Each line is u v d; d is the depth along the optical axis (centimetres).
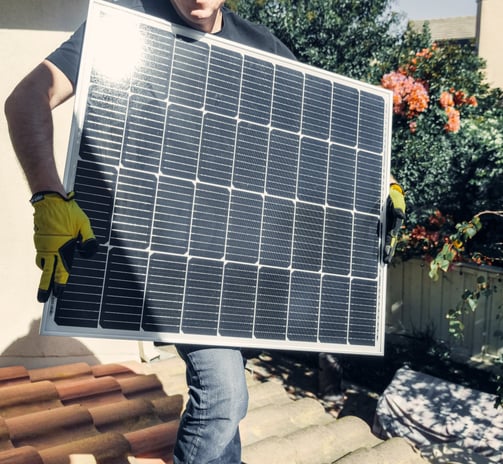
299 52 970
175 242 214
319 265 253
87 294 195
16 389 342
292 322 242
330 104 270
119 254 201
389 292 989
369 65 970
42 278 172
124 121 207
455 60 991
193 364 227
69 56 206
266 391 469
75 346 422
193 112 224
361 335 263
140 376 405
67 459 278
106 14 207
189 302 215
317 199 257
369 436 438
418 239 889
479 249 874
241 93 240
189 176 220
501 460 578
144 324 205
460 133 939
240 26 263
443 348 906
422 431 632
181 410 367
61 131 414
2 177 392
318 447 391
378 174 281
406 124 901
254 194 237
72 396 355
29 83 190
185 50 226
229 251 227
